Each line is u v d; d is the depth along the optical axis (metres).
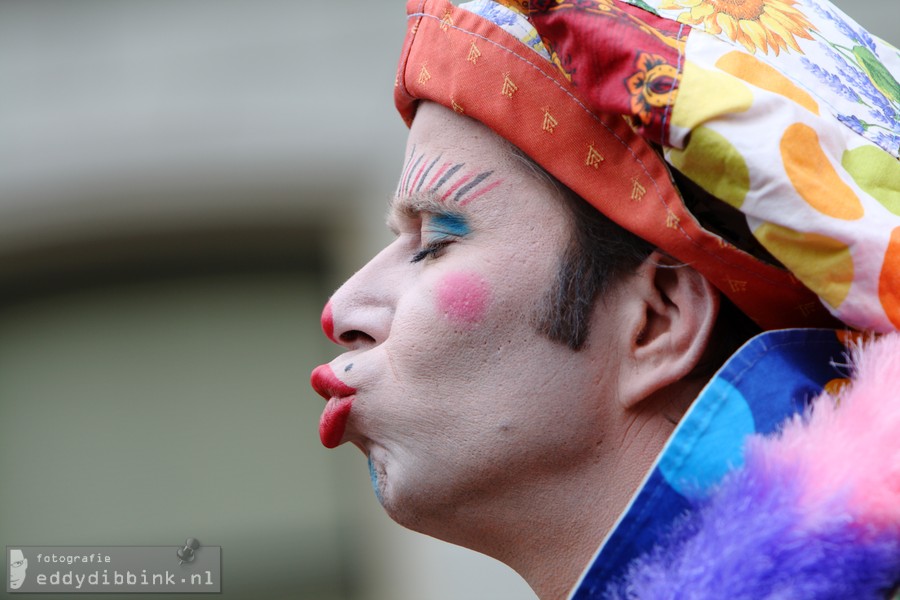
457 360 3.78
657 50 3.44
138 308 12.53
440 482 3.83
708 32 3.56
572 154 3.68
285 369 12.33
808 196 3.31
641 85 3.40
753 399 3.33
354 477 11.76
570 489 3.78
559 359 3.74
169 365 12.37
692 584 3.13
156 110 12.53
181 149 12.45
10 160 12.54
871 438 3.18
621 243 3.71
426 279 3.88
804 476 3.16
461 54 3.88
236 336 12.40
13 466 12.19
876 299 3.34
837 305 3.37
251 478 12.02
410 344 3.83
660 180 3.57
